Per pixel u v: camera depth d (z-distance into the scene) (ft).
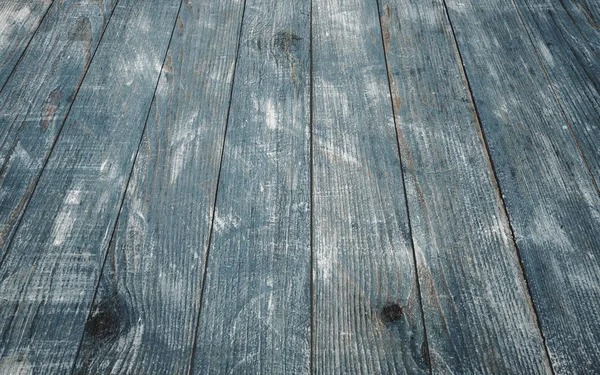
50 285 1.91
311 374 1.73
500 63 2.62
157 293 1.90
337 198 2.14
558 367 1.72
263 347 1.78
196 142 2.32
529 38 2.74
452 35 2.76
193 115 2.42
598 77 2.55
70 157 2.27
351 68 2.61
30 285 1.91
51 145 2.31
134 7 2.92
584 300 1.86
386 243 2.01
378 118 2.40
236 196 2.15
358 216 2.09
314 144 2.31
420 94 2.49
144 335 1.81
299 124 2.39
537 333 1.79
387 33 2.78
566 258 1.96
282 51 2.70
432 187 2.17
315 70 2.61
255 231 2.05
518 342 1.77
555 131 2.34
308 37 2.77
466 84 2.53
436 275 1.93
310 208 2.11
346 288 1.91
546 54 2.66
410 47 2.70
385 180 2.19
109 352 1.77
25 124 2.39
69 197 2.15
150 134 2.35
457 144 2.30
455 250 1.99
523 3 2.92
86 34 2.78
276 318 1.84
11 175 2.21
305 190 2.17
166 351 1.77
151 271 1.95
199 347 1.78
